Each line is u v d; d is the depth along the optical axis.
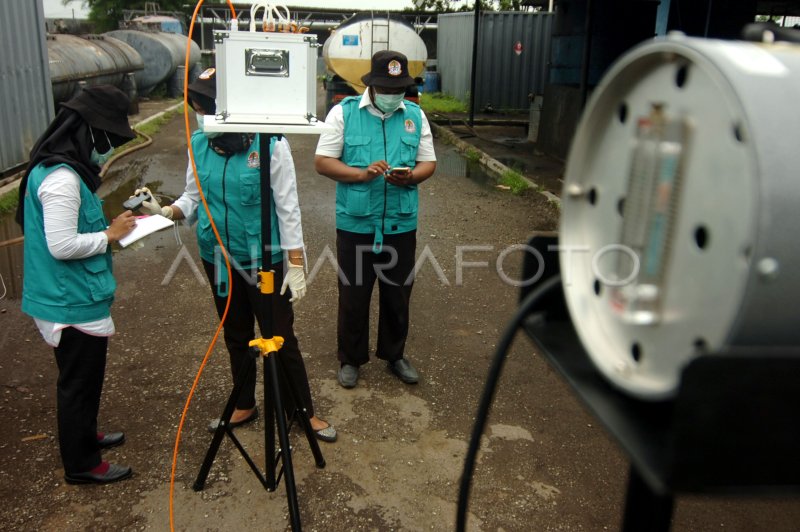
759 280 0.67
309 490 2.98
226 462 3.16
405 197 3.55
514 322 1.03
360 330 3.79
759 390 0.67
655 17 10.37
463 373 4.09
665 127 0.79
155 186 9.12
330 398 3.76
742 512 2.90
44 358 4.16
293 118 2.24
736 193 0.69
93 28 32.16
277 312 3.07
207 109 2.86
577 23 11.15
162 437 3.35
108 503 2.86
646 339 0.83
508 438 3.42
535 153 12.15
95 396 2.88
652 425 0.81
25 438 3.31
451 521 2.81
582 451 3.32
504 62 18.02
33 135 9.37
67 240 2.52
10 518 2.75
